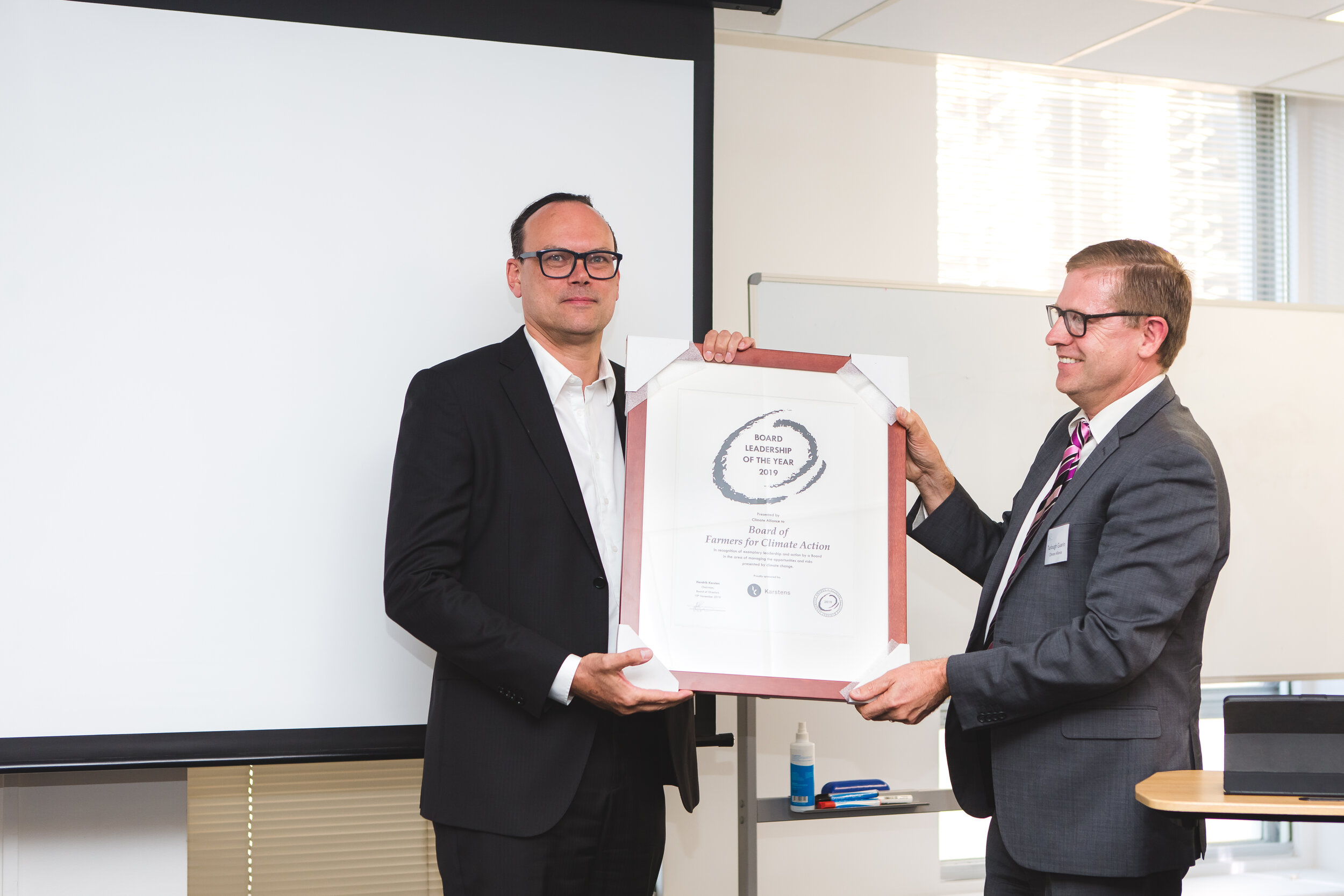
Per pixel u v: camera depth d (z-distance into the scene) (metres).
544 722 1.70
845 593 1.75
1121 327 1.67
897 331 2.71
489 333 2.26
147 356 2.09
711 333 1.83
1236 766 1.44
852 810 2.62
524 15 2.31
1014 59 3.19
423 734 2.19
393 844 2.95
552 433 1.79
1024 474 2.76
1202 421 2.84
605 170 2.34
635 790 1.78
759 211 3.01
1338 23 2.91
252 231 2.15
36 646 2.03
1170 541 1.54
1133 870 1.54
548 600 1.74
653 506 1.74
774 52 3.04
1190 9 2.82
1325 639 2.87
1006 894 1.79
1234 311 2.88
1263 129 3.55
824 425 1.82
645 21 2.38
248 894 2.87
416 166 2.23
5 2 2.06
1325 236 3.52
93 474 2.06
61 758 2.02
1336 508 2.89
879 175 3.12
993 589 1.82
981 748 1.82
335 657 2.16
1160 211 3.42
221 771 2.88
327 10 2.20
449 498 1.70
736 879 2.86
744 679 1.68
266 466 2.14
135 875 2.24
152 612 2.08
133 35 2.11
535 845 1.68
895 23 2.89
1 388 2.03
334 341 2.18
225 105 2.15
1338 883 3.33
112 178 2.09
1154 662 1.56
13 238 2.04
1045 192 3.30
